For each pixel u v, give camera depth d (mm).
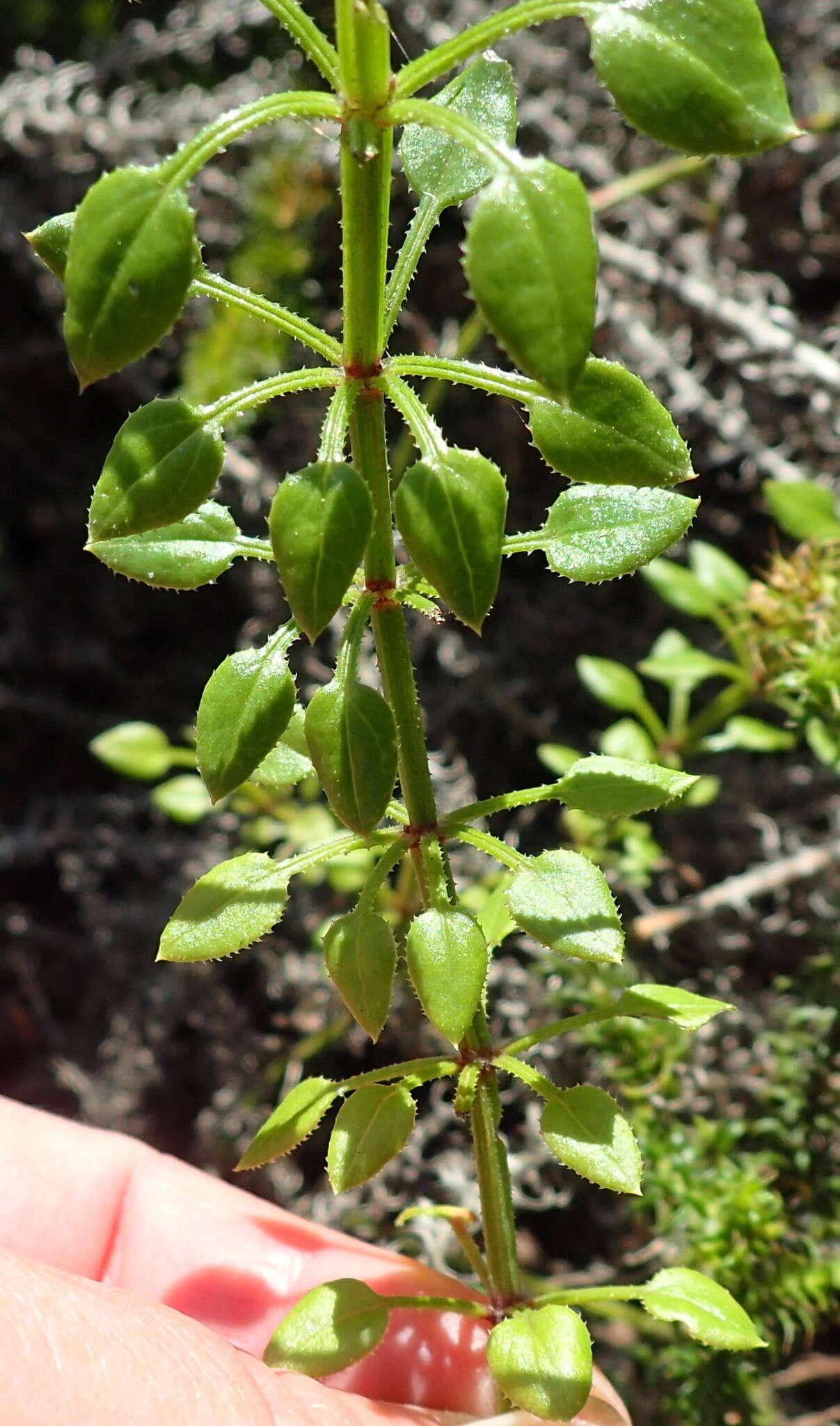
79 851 429
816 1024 317
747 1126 314
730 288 408
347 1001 194
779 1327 324
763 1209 290
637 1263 330
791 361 384
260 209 432
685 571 335
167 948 203
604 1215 359
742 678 332
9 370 464
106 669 460
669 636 349
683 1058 322
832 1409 342
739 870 389
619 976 319
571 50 443
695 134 163
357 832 183
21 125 432
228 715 189
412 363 184
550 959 342
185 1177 302
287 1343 217
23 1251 293
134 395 451
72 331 164
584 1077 349
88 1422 207
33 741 462
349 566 170
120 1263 295
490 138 161
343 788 183
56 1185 297
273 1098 394
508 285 156
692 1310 214
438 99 198
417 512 171
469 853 378
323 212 435
